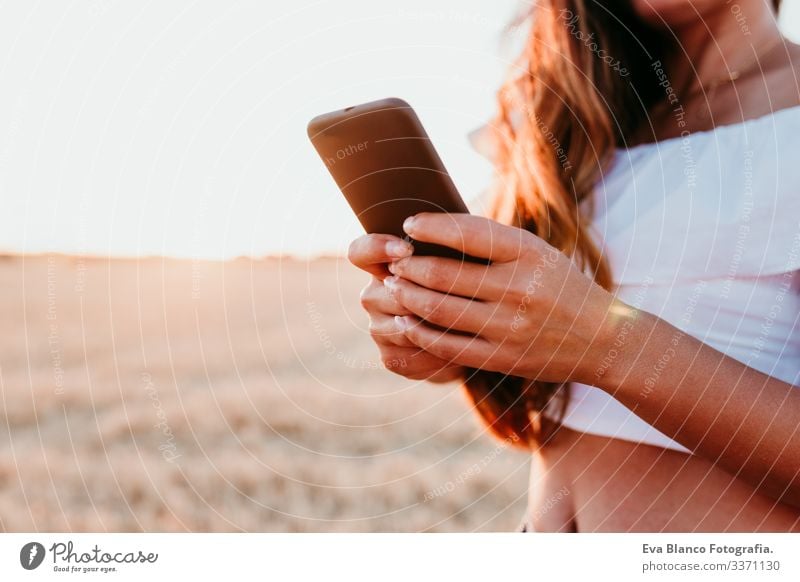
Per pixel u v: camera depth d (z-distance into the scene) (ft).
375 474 15.81
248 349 25.84
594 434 3.34
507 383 3.74
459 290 2.90
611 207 3.62
